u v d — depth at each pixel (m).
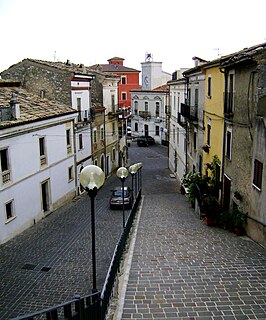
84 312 5.72
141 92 59.53
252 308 7.32
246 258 10.51
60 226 19.39
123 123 43.53
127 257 10.54
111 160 38.03
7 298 11.06
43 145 21.69
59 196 24.00
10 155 17.75
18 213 18.39
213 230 14.35
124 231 11.41
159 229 14.61
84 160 29.28
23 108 21.14
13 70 28.19
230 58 15.17
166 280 8.83
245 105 13.86
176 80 32.53
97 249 15.23
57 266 13.49
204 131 22.16
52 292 11.36
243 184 14.16
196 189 19.17
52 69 27.36
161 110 57.09
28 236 17.83
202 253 11.09
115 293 8.09
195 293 8.05
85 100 29.80
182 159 31.69
